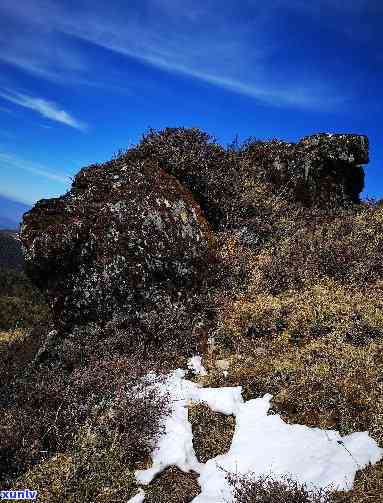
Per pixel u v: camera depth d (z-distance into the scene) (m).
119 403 6.70
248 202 12.06
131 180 10.28
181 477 5.89
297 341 8.10
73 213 9.62
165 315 8.76
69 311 9.13
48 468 5.89
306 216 12.61
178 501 5.55
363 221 12.25
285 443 6.04
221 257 10.19
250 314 8.67
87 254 9.21
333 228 11.88
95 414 6.67
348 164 14.08
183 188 10.85
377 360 7.00
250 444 6.20
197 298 9.16
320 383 6.67
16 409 7.14
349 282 9.66
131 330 8.62
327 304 8.63
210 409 6.96
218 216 11.78
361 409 6.22
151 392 6.90
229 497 5.42
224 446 6.36
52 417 6.79
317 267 10.08
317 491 5.04
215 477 5.80
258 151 14.23
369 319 7.98
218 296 9.22
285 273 9.83
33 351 10.27
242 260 10.23
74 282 9.19
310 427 6.23
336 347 7.46
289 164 13.84
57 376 7.82
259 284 9.67
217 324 8.71
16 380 8.24
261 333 8.43
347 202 13.99
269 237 11.48
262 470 5.69
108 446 6.12
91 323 9.03
